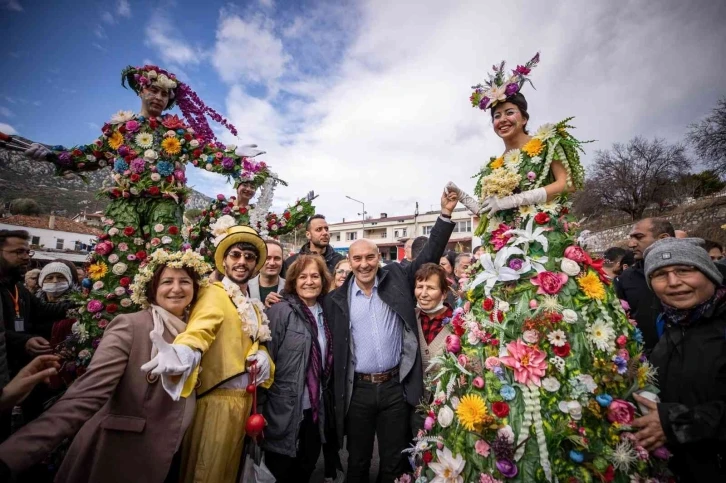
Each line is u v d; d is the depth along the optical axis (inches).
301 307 108.7
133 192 122.7
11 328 132.7
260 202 150.3
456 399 77.4
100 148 128.3
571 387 68.5
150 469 67.8
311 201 165.2
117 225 122.4
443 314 112.7
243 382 85.0
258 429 80.8
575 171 90.2
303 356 101.2
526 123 101.1
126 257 120.0
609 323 74.3
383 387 102.5
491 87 103.0
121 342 70.5
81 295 116.9
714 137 735.1
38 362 64.3
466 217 1274.6
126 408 69.5
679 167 941.8
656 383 74.0
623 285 137.4
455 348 83.0
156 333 62.1
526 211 88.5
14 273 137.2
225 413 80.0
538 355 71.0
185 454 79.1
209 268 84.1
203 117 155.1
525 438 65.8
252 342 91.1
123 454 67.6
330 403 107.9
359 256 107.1
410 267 122.8
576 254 79.7
